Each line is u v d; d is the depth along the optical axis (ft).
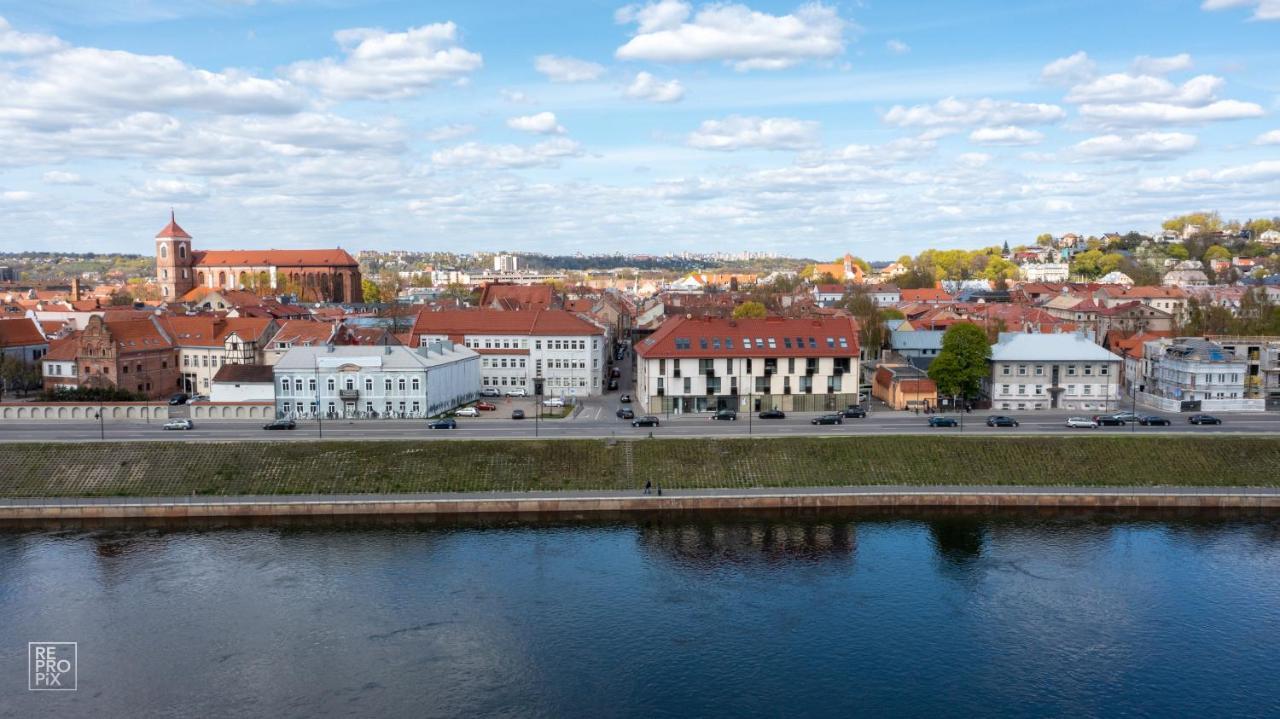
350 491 366.84
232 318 609.42
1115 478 379.96
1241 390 494.59
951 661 245.45
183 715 219.00
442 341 531.09
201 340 582.35
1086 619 268.82
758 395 492.13
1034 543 326.44
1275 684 234.38
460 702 224.74
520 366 568.82
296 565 306.55
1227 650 251.19
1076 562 309.01
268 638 256.11
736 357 487.61
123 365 542.16
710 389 490.08
